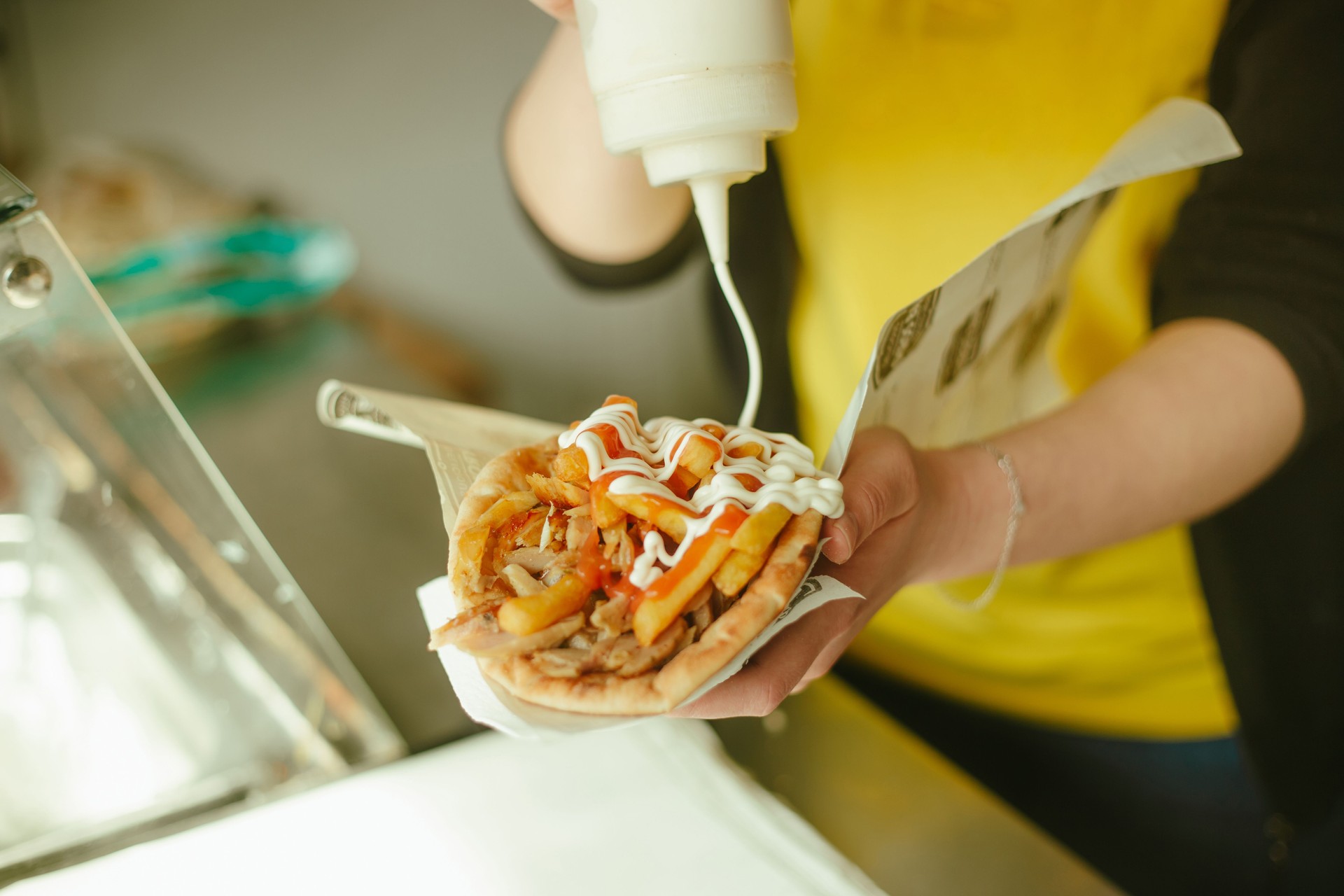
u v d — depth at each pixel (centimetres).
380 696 169
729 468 80
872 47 164
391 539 172
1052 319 138
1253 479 150
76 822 108
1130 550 178
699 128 80
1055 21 159
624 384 189
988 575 184
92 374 101
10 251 90
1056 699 194
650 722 130
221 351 156
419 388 173
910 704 206
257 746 119
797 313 184
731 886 101
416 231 166
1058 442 134
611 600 75
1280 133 155
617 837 109
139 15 143
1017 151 169
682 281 183
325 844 109
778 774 129
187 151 151
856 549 97
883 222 176
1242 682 184
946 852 114
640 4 76
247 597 118
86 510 107
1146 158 94
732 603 76
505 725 68
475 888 102
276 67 152
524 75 167
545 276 176
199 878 104
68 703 108
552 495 84
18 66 140
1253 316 153
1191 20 158
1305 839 191
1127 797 197
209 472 112
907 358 98
